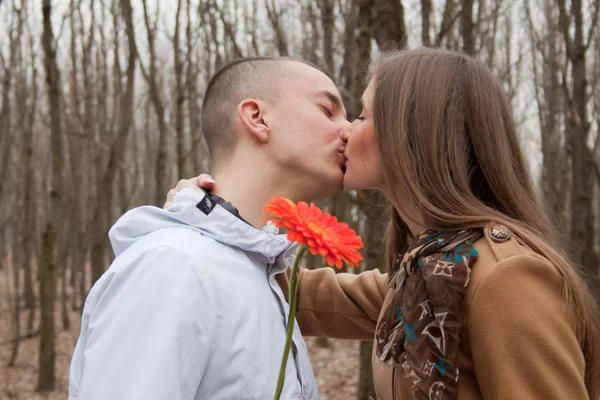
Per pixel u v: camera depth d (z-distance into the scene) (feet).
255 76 4.75
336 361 24.68
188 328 3.50
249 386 3.71
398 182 4.27
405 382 3.87
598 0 16.03
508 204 4.03
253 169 4.68
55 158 21.93
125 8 23.35
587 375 3.87
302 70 4.83
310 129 4.66
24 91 33.04
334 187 4.87
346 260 3.13
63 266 36.19
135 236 4.25
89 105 34.83
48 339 22.99
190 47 22.76
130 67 24.12
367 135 4.50
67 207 36.65
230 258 3.99
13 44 31.96
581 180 16.44
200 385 3.68
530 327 3.24
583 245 16.40
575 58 16.51
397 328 3.89
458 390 3.51
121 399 3.31
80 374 3.83
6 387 23.30
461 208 3.82
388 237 5.29
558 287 3.45
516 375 3.23
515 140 4.24
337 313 5.71
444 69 4.06
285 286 5.60
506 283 3.33
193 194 4.17
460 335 3.51
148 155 46.42
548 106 30.58
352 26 15.62
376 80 4.31
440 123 3.92
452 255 3.58
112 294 3.70
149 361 3.36
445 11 13.26
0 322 38.42
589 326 3.78
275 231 4.43
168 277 3.61
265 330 3.93
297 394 3.98
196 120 28.63
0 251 59.52
